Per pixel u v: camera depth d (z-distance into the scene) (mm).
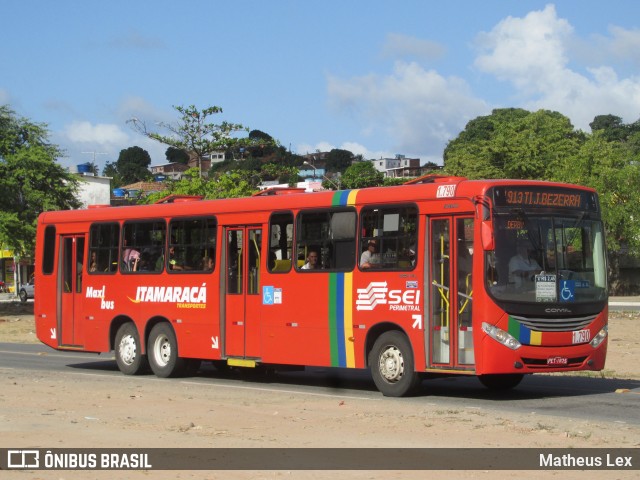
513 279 15359
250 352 18938
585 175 56719
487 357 15203
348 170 109250
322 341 17625
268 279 18625
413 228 16297
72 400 16016
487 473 9602
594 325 16109
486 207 15344
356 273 17109
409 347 16312
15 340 35938
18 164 51438
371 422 13242
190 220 20328
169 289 20609
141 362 21266
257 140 54812
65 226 23141
